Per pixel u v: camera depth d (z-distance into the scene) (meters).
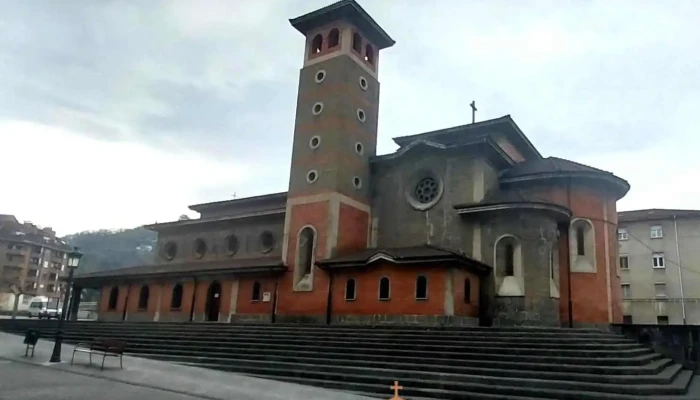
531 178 28.47
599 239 27.58
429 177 30.84
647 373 15.07
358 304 27.30
